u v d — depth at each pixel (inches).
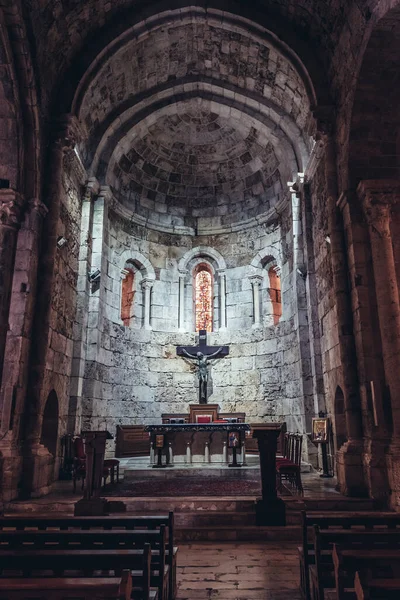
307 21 467.8
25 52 394.6
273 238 657.6
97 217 575.2
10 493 354.0
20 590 117.6
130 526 202.5
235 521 321.1
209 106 618.2
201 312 714.2
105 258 586.2
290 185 574.9
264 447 330.3
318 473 483.2
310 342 525.7
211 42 538.3
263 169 677.9
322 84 472.4
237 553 276.5
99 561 148.8
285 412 589.6
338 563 144.9
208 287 724.0
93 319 548.4
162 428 492.7
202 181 722.8
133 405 619.8
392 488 344.5
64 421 483.5
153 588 181.0
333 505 343.6
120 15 492.1
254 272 674.8
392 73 397.1
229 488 386.9
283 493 372.8
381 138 421.7
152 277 680.4
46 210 429.4
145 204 697.0
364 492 364.5
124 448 582.2
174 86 597.6
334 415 453.7
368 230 414.9
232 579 231.1
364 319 398.0
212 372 666.2
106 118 586.9
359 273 408.2
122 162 649.0
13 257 408.5
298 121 566.3
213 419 562.3
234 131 661.3
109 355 591.8
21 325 393.7
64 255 485.1
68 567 148.3
